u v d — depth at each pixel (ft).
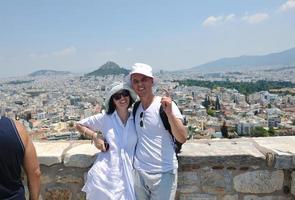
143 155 11.89
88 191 12.22
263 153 13.78
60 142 15.66
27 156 9.42
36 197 9.86
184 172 13.78
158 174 11.71
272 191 13.85
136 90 11.80
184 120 11.79
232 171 13.79
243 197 13.89
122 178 12.01
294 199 13.84
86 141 15.81
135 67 11.69
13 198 8.85
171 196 11.85
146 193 12.15
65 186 13.97
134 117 12.28
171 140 11.88
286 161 13.48
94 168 12.26
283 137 16.37
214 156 13.47
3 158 8.61
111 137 12.25
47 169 13.89
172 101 11.43
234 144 15.07
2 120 8.89
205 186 13.83
